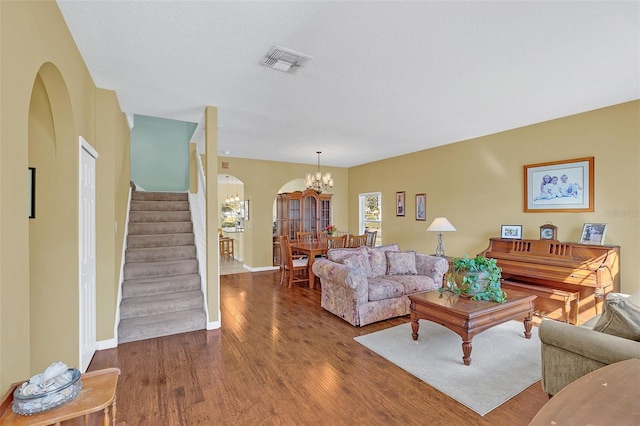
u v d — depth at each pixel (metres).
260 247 6.96
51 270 2.07
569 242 3.68
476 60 2.44
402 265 4.38
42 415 1.06
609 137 3.46
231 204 11.31
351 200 7.96
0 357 1.08
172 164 6.40
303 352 2.85
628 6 1.79
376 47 2.24
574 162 3.73
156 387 2.27
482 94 3.13
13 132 1.20
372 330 3.40
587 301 3.43
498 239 4.25
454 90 3.03
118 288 3.28
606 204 3.48
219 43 2.19
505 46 2.23
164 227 4.50
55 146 2.07
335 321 3.68
